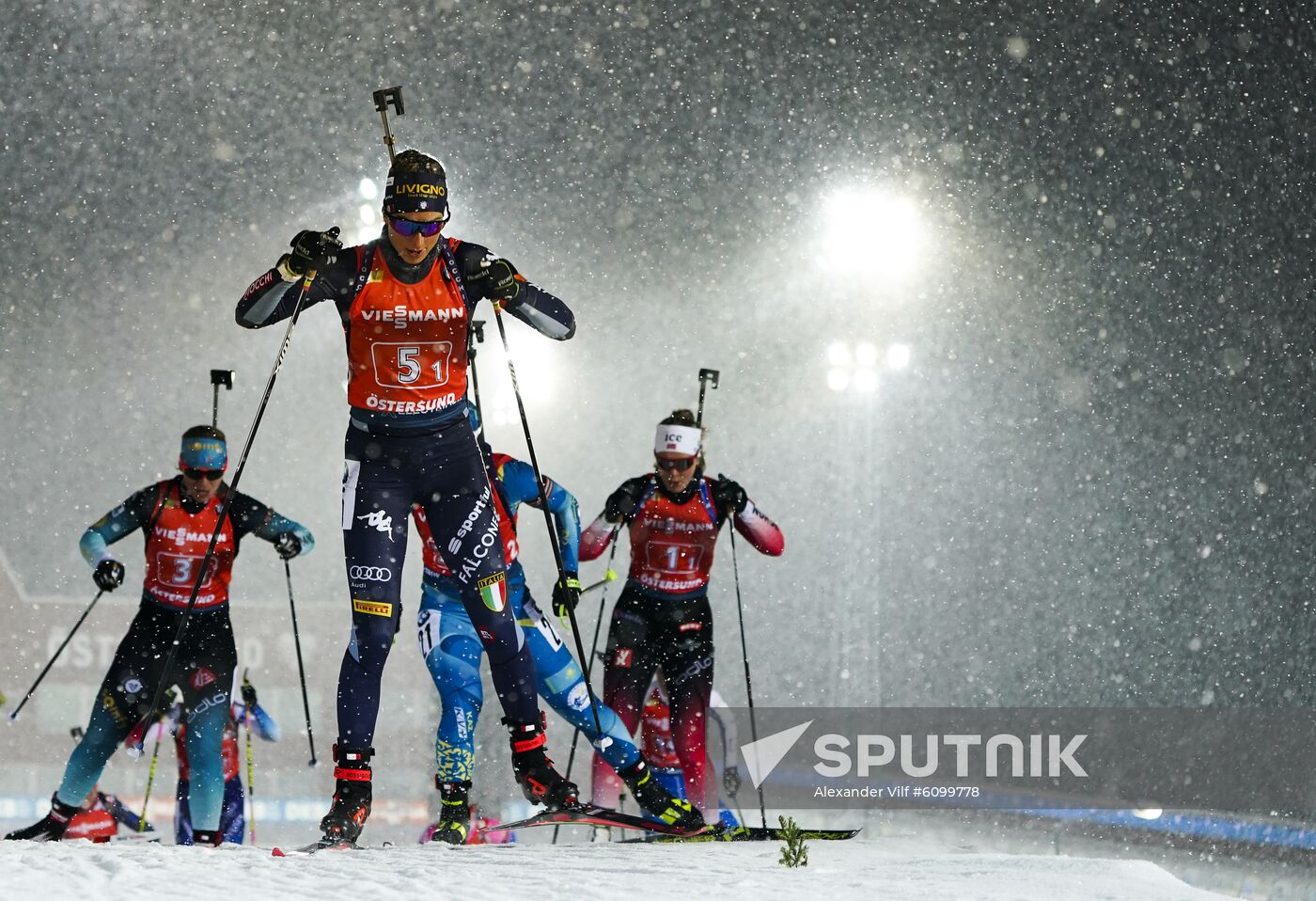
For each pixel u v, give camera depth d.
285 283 7.93
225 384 11.59
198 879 6.21
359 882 6.15
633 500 12.24
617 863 7.00
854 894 5.81
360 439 8.38
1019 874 6.36
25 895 5.69
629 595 12.43
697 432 12.11
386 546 8.40
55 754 28.30
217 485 11.40
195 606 11.30
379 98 8.29
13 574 28.86
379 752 26.41
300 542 11.77
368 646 8.41
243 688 12.79
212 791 11.26
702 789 12.36
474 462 8.59
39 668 28.59
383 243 8.16
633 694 12.25
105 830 12.18
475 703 10.03
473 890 5.98
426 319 8.17
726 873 6.56
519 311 8.66
